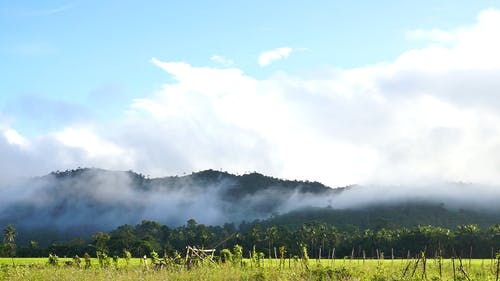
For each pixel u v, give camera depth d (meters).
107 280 25.20
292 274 28.22
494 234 135.12
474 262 55.75
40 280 25.14
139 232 177.00
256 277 26.75
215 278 26.03
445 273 33.69
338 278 28.05
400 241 137.62
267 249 129.62
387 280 27.80
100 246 120.06
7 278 25.94
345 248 142.62
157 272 28.23
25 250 125.62
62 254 125.38
